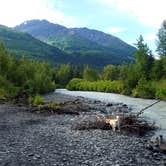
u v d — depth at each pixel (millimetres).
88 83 132125
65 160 19156
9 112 39781
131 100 68250
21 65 85500
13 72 78438
